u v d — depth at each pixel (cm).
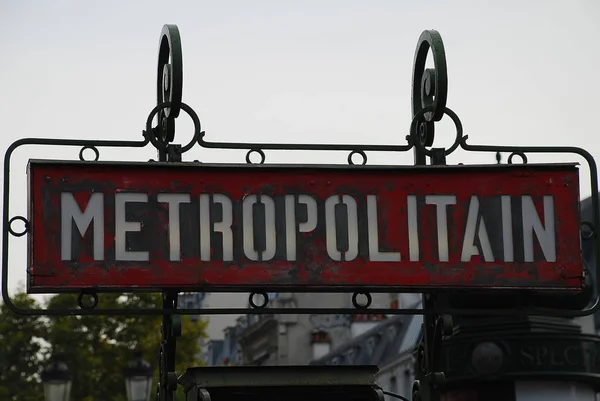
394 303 9156
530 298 1240
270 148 1188
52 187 1133
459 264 1180
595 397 1845
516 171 1197
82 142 1157
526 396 1767
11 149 1139
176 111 1187
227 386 1362
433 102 1238
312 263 1161
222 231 1153
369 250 1171
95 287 1124
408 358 8131
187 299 10744
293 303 11862
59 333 6047
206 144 1181
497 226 1190
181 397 5247
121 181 1145
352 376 1393
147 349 5938
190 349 5978
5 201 1121
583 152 1216
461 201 1188
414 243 1177
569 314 1201
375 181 1182
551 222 1194
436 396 1240
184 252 1145
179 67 1179
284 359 11738
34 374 6347
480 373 1770
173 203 1149
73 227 1130
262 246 1156
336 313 1162
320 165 1174
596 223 1208
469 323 1789
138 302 5991
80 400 5922
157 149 1186
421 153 1220
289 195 1167
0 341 6347
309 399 1396
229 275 1148
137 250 1137
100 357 5975
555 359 1770
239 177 1162
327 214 1170
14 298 6388
